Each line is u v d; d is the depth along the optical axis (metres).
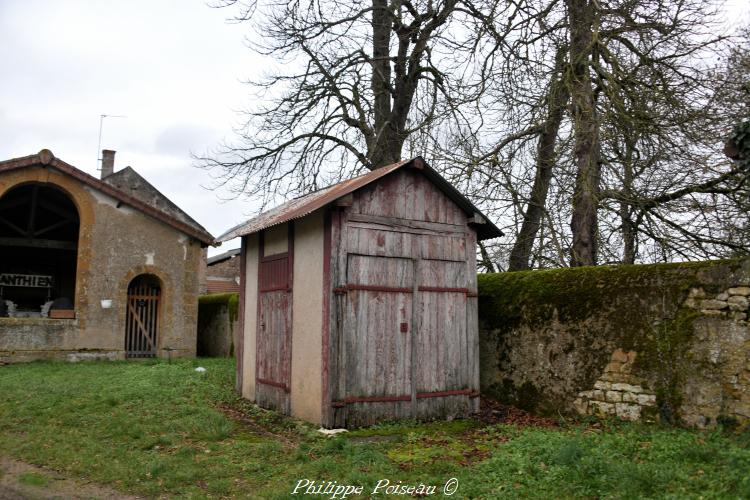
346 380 9.05
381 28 19.28
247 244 12.52
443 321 10.09
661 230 12.80
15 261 22.64
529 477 6.26
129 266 18.03
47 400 10.30
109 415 9.45
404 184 9.98
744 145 8.02
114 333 17.55
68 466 7.04
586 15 13.04
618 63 12.70
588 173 12.30
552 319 10.11
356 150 18.98
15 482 6.47
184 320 18.72
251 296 12.07
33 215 18.95
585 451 6.83
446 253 10.27
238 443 8.05
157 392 11.26
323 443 8.10
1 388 11.44
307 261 9.90
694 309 8.16
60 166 17.03
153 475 6.70
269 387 10.89
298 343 9.98
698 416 7.88
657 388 8.40
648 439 7.57
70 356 16.89
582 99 12.56
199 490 6.25
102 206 17.84
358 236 9.43
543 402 10.09
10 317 17.62
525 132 13.63
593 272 9.71
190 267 18.98
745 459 6.04
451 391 9.97
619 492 5.55
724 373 7.71
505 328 10.99
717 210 12.43
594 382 9.27
